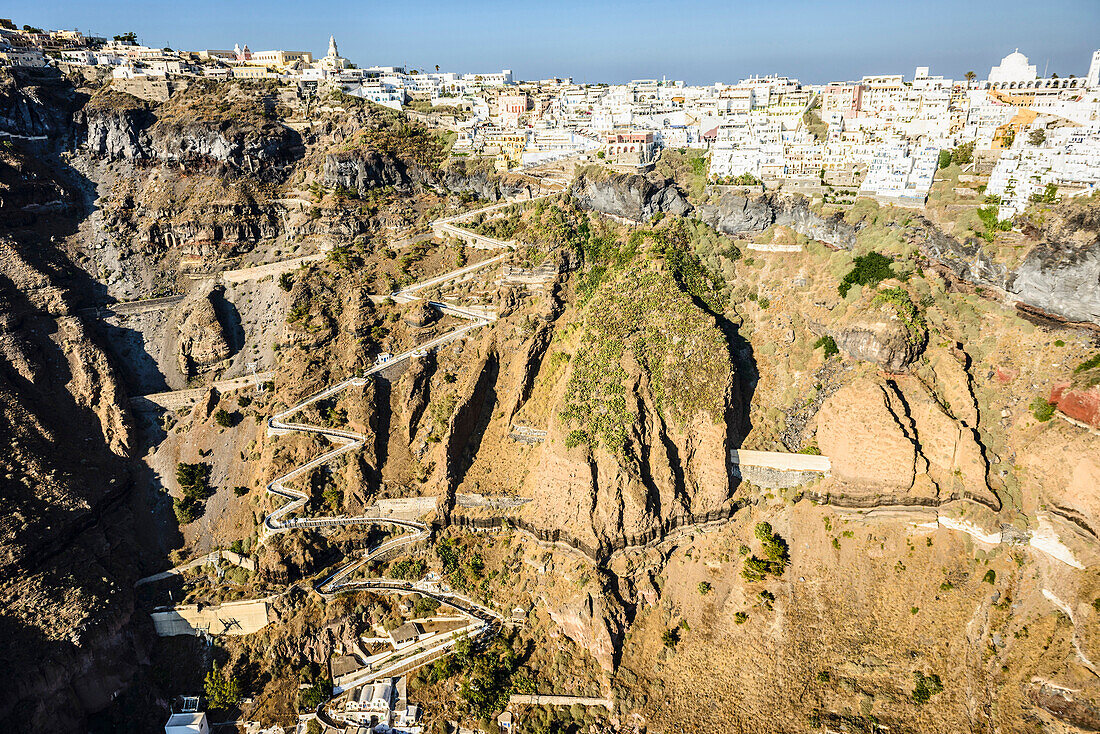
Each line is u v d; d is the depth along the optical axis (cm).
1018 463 13062
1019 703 11269
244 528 13950
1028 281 13912
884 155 15875
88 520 13625
